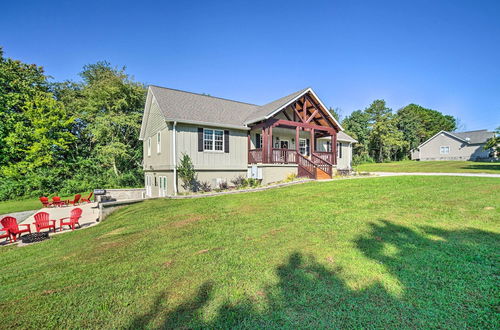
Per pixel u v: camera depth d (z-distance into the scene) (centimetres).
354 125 4431
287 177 1426
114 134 2281
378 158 4644
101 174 2183
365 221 535
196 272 353
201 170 1311
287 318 236
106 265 416
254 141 1591
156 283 332
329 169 1490
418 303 245
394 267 322
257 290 292
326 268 333
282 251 404
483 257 337
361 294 267
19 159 1925
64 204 1482
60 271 416
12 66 2027
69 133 2061
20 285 377
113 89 2244
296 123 1518
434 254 354
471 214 538
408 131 4638
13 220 749
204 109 1456
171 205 916
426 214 557
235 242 470
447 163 2991
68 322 263
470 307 235
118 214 905
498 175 1310
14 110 2027
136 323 250
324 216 598
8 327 262
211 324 237
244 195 1012
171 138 1232
